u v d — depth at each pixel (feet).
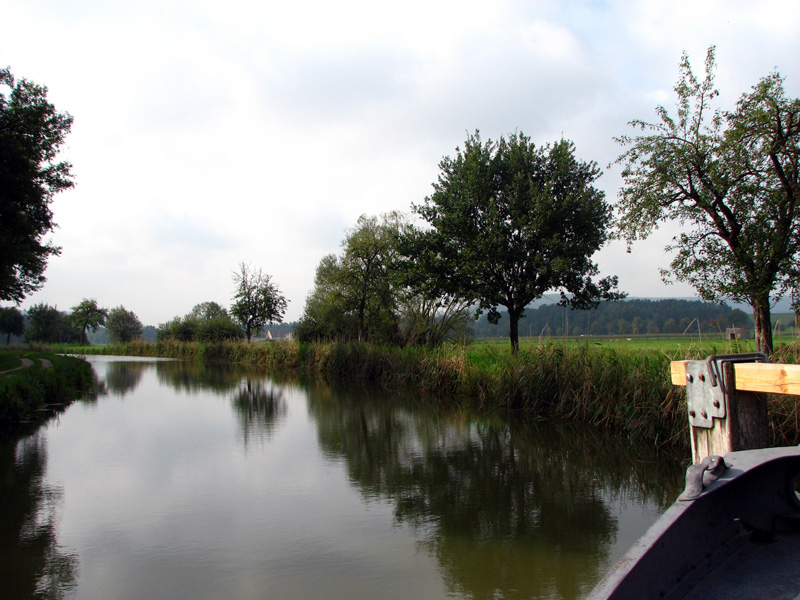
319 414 45.32
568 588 13.58
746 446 9.21
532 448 30.53
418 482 24.08
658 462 26.73
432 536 17.44
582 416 37.22
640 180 33.68
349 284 99.30
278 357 111.14
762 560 6.88
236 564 15.38
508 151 56.24
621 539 16.92
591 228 51.44
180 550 16.47
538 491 22.38
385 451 30.73
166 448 31.96
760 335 29.48
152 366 120.67
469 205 53.93
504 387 44.62
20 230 63.72
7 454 30.45
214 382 77.77
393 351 73.56
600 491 22.18
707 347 29.01
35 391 49.29
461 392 53.83
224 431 37.65
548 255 50.60
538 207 48.39
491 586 13.79
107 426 39.99
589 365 38.32
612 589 5.64
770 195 28.73
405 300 90.22
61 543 17.15
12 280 67.05
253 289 148.66
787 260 28.32
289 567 15.15
